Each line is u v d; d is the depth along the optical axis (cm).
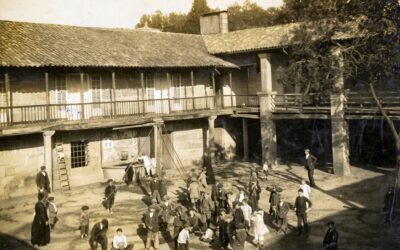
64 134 2536
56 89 2525
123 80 2847
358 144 2945
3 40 2317
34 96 2422
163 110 3072
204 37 3584
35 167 2405
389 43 1862
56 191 2411
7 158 2284
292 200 2125
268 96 2927
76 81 2616
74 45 2597
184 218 1556
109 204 2019
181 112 2908
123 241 1429
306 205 1661
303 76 2139
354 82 2177
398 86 2603
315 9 1994
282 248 1527
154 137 2884
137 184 2612
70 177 2575
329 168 2827
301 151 3281
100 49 2669
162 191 2145
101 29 3036
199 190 2059
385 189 2202
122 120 2545
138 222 1898
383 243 1501
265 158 2962
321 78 2095
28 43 2394
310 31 2075
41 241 1611
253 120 3531
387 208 1783
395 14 1825
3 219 1944
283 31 3081
